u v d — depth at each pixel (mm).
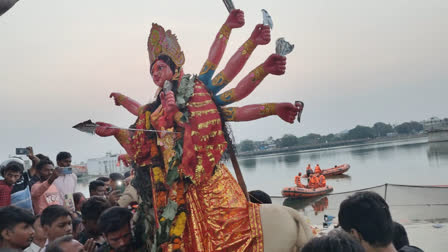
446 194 10422
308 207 12305
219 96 3494
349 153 86000
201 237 3209
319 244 1726
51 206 3426
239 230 3188
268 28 3268
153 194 3322
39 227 3604
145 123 3533
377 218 2248
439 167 40844
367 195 2389
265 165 67188
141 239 3361
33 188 4629
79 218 4270
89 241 3275
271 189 35125
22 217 3006
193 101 3367
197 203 3307
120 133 3580
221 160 3562
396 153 69375
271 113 3422
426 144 89000
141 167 3498
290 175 47219
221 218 3223
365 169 46156
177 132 3316
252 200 3982
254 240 3170
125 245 3178
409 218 9680
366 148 100125
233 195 3365
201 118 3320
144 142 3482
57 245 2699
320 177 24562
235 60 3342
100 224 3146
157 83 3527
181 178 3312
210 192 3311
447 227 8578
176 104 3303
